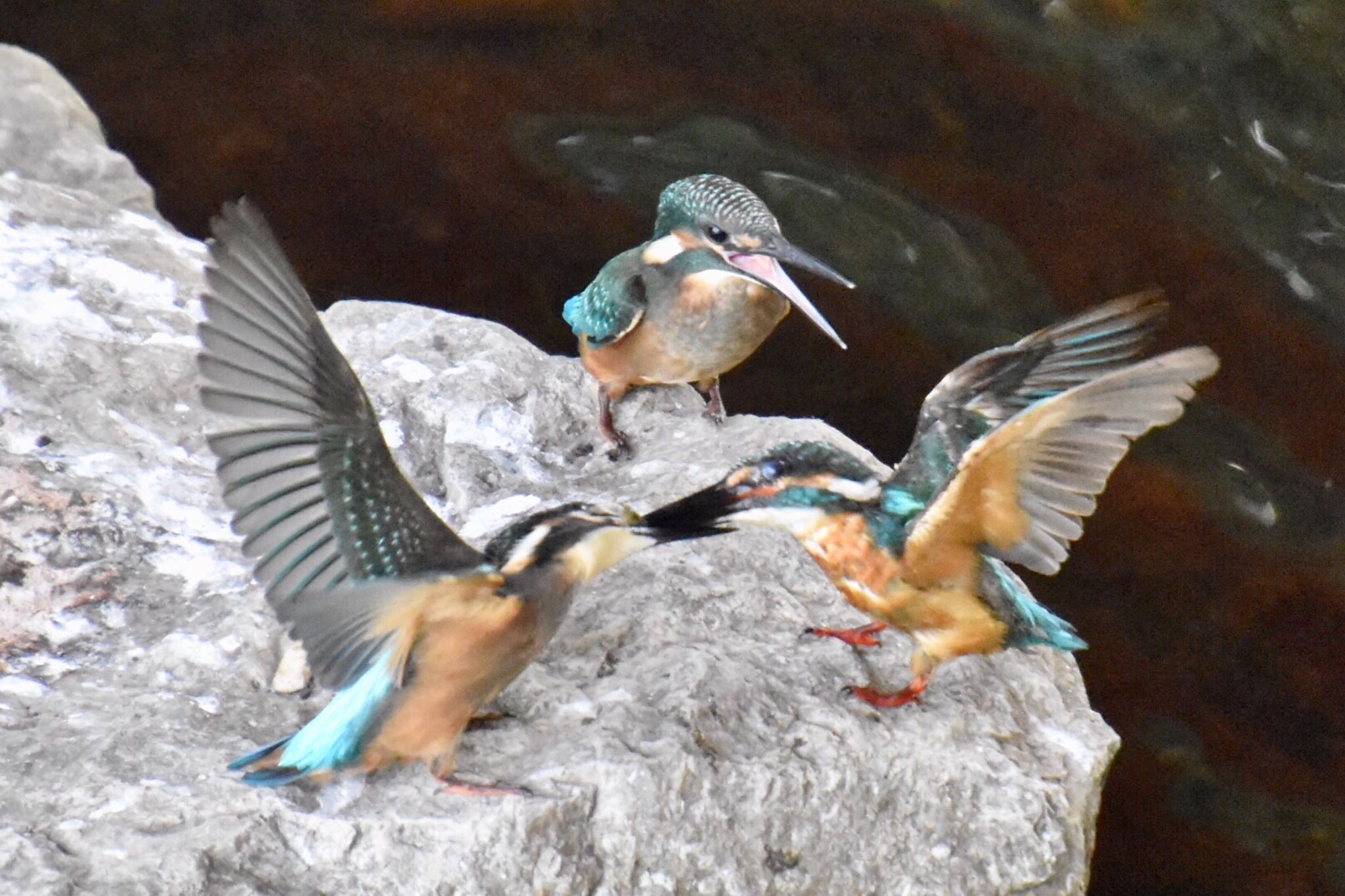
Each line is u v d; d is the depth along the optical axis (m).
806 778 7.88
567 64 18.56
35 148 13.41
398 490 6.73
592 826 7.59
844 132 17.89
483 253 17.00
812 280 16.61
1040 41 18.48
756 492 7.88
